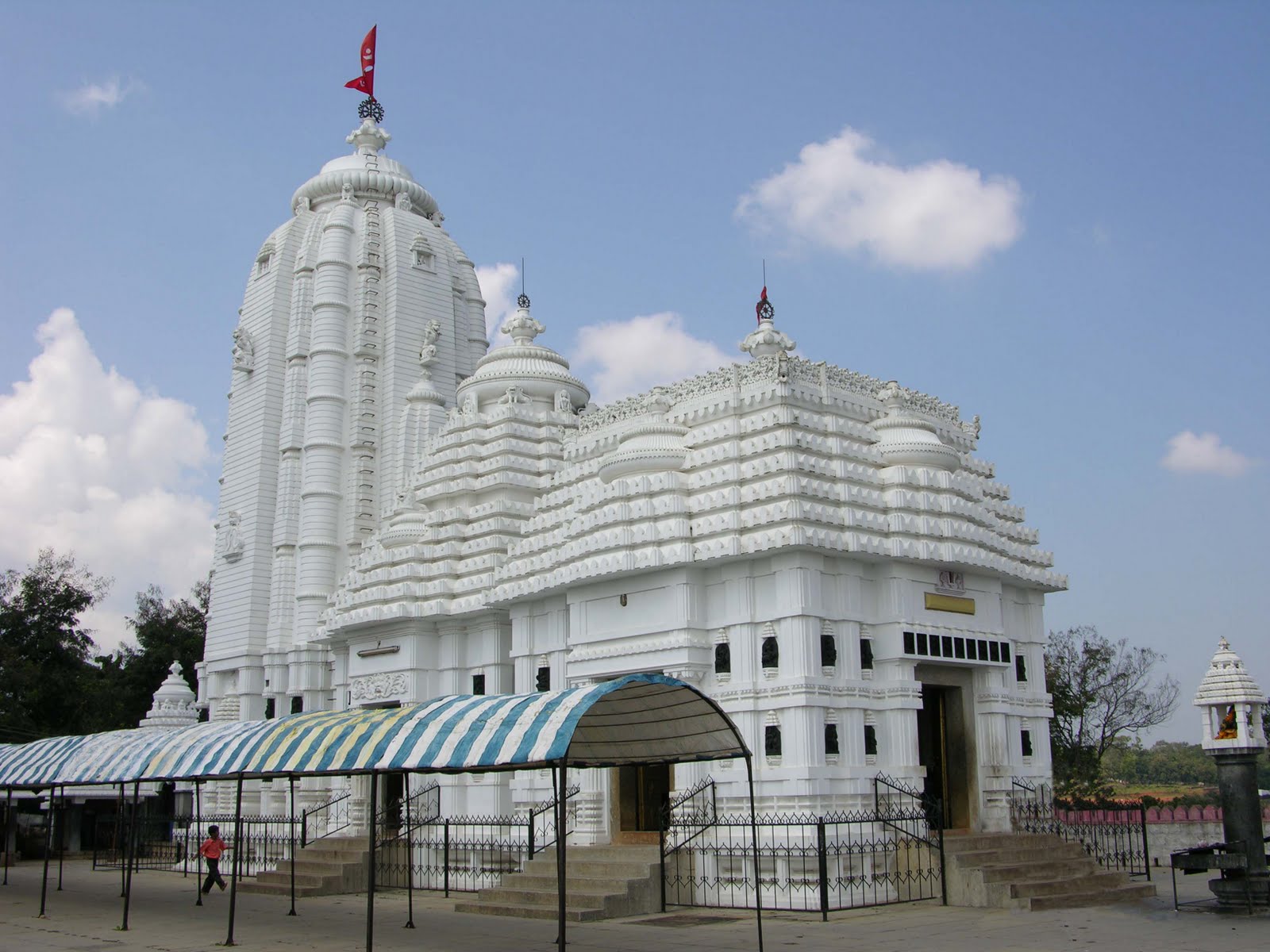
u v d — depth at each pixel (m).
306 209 58.50
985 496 35.66
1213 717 26.86
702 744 21.95
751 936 22.80
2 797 52.62
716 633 30.36
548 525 37.38
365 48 62.53
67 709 67.62
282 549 52.66
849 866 27.03
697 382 33.94
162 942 24.72
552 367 45.34
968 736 32.25
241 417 56.41
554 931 24.53
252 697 52.19
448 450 43.41
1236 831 26.20
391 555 41.75
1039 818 32.16
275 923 27.70
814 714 28.08
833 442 31.45
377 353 54.59
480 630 39.41
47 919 29.30
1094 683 58.03
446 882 32.59
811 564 29.05
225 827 46.28
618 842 31.62
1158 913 25.47
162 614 82.19
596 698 18.84
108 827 58.16
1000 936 22.11
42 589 67.25
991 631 32.75
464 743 19.66
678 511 31.27
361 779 39.88
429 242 57.41
